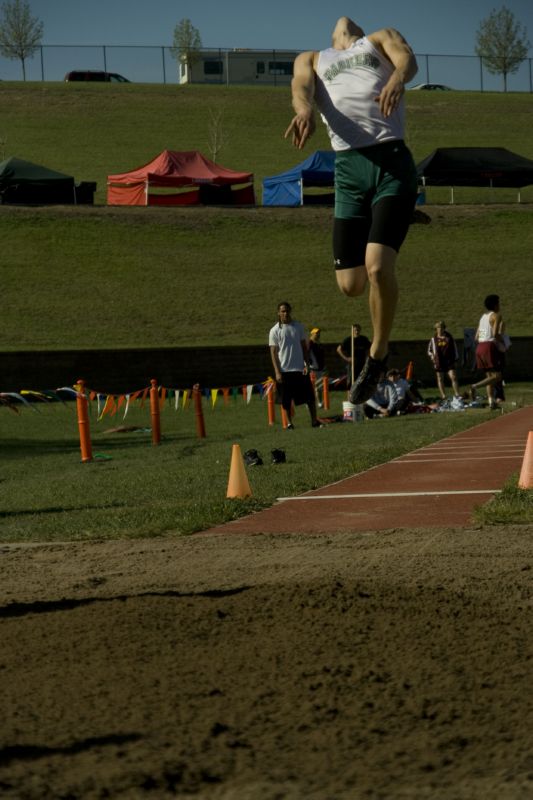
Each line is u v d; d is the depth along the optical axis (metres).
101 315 51.12
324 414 31.25
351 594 5.59
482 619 5.17
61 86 119.31
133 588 6.72
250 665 4.43
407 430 22.12
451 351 32.81
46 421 30.52
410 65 6.53
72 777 3.31
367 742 3.60
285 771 3.36
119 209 71.38
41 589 6.87
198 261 61.97
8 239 62.62
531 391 38.53
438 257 65.19
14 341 45.84
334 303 54.88
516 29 131.38
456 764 3.40
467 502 10.84
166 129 104.50
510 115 115.88
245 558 7.89
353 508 10.80
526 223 73.31
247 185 78.81
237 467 11.90
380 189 6.66
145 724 3.78
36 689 4.20
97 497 12.93
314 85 6.84
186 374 40.97
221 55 128.75
